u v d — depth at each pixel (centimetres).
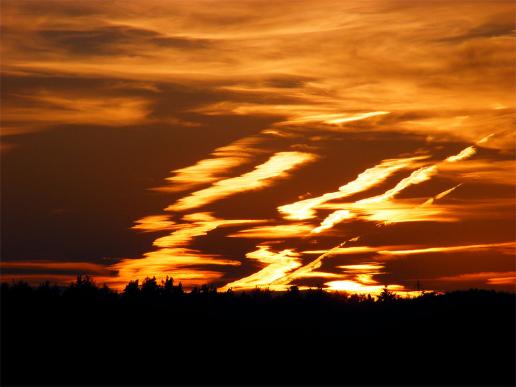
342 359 7644
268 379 7275
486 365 7350
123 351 7450
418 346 7781
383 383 7231
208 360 7506
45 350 7262
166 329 8044
